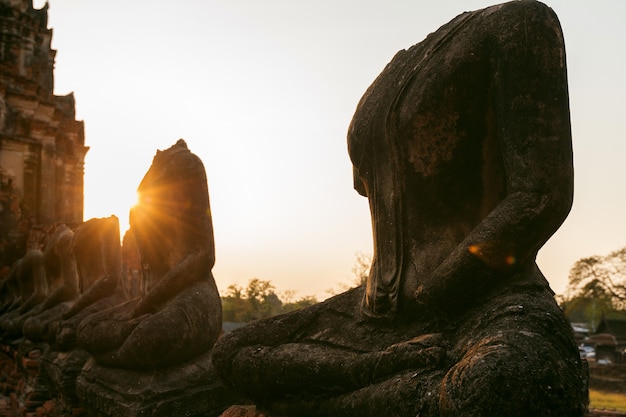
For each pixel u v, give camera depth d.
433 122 4.02
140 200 7.04
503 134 3.77
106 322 6.57
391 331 4.14
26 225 24.41
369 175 4.42
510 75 3.73
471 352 3.21
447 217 4.11
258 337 4.70
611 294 58.81
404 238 4.14
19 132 29.08
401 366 3.60
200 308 6.33
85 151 35.31
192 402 5.97
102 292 9.08
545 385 2.95
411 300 4.01
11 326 12.48
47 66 33.88
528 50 3.69
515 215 3.53
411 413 3.30
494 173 4.04
